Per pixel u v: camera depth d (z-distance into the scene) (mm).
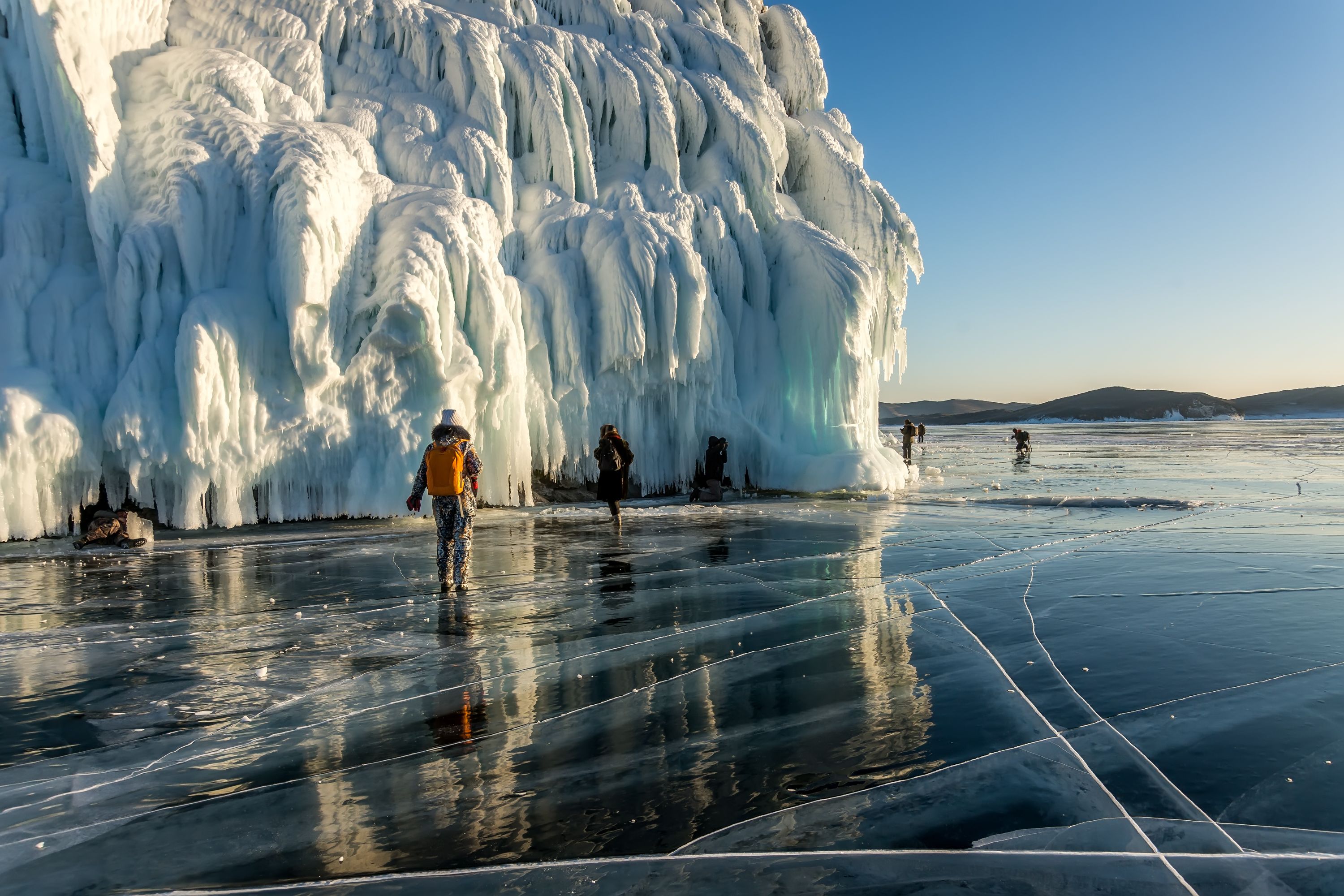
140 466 9641
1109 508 12695
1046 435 70562
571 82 15094
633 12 18781
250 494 10453
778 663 4504
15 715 3799
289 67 12477
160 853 2527
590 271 13953
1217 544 8594
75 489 9523
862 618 5492
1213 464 24594
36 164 10820
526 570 7547
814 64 20453
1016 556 7984
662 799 2865
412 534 10031
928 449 40719
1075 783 2920
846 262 15922
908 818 2676
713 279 15883
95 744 3441
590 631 5281
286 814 2793
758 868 2383
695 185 16938
